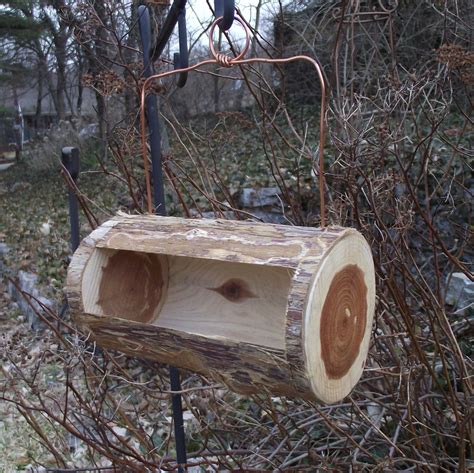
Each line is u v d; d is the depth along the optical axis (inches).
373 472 86.7
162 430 121.0
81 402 92.3
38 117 764.6
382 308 102.3
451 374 105.5
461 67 111.3
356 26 172.7
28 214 352.5
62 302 185.5
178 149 303.1
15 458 118.9
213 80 383.2
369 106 141.0
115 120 242.8
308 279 51.2
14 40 573.0
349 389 58.4
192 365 59.0
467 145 181.2
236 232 60.4
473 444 89.4
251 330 69.7
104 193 304.2
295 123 315.3
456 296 134.3
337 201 99.7
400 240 98.7
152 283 74.3
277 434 106.1
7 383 111.6
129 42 163.6
